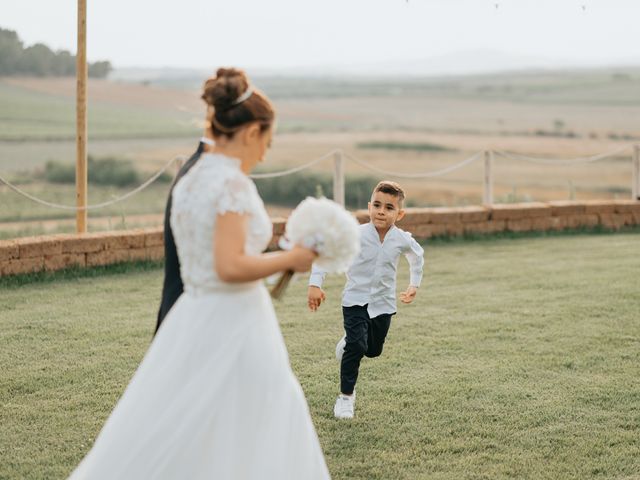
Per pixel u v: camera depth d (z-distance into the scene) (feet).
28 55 287.07
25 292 27.94
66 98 290.35
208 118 10.52
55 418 16.75
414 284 17.87
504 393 18.21
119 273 31.24
